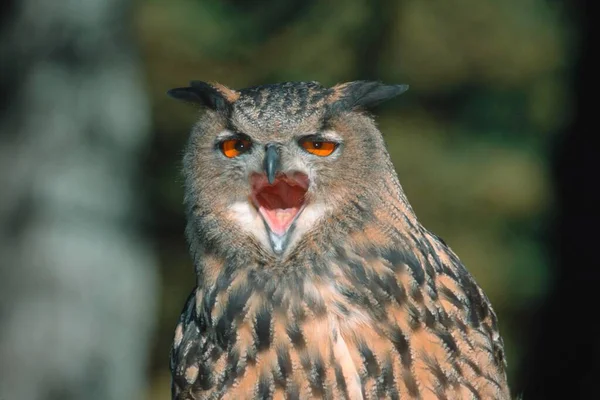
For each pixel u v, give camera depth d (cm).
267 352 677
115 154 1552
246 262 695
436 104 2311
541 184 2236
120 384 1543
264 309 682
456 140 2302
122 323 1540
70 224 1502
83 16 1523
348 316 675
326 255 686
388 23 1819
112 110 1551
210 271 705
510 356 2167
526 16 2281
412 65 2186
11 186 1500
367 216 694
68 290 1489
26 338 1477
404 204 717
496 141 2336
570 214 1327
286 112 709
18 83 1512
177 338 732
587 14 1306
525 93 2362
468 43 2231
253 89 746
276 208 712
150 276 1606
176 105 2144
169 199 2202
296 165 698
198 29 2017
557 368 1343
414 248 698
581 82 1316
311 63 1831
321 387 670
